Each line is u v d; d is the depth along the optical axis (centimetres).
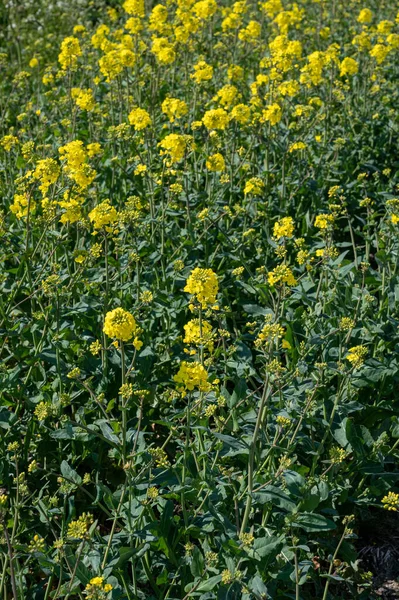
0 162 653
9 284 484
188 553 318
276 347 359
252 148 630
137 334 306
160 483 324
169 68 838
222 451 336
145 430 420
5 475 358
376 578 363
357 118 724
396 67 930
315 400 376
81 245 495
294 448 353
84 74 848
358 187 645
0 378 391
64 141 671
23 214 455
